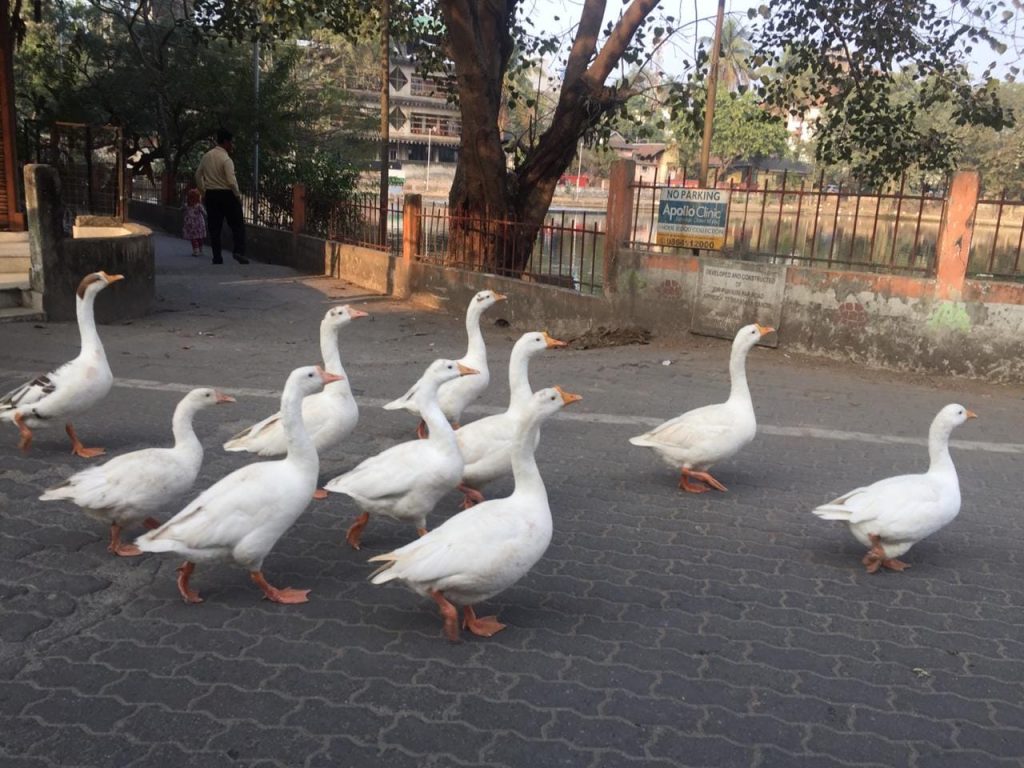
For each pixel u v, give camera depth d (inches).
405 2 408.8
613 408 187.9
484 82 308.5
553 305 292.4
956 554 118.2
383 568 89.0
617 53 318.7
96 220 341.1
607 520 125.9
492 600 99.8
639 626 94.7
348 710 76.9
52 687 78.6
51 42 699.4
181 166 713.0
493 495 140.0
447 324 307.7
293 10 387.5
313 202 455.5
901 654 90.8
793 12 331.0
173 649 86.0
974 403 199.9
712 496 137.9
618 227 273.6
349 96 810.2
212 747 71.1
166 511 122.0
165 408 171.9
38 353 209.8
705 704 80.0
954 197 217.2
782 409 190.9
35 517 116.7
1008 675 87.4
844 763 72.2
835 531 125.0
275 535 95.0
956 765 72.6
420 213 350.6
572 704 79.0
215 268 424.5
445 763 70.1
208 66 614.2
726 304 253.8
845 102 376.8
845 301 234.5
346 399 133.6
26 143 539.5
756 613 98.9
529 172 336.8
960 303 219.5
